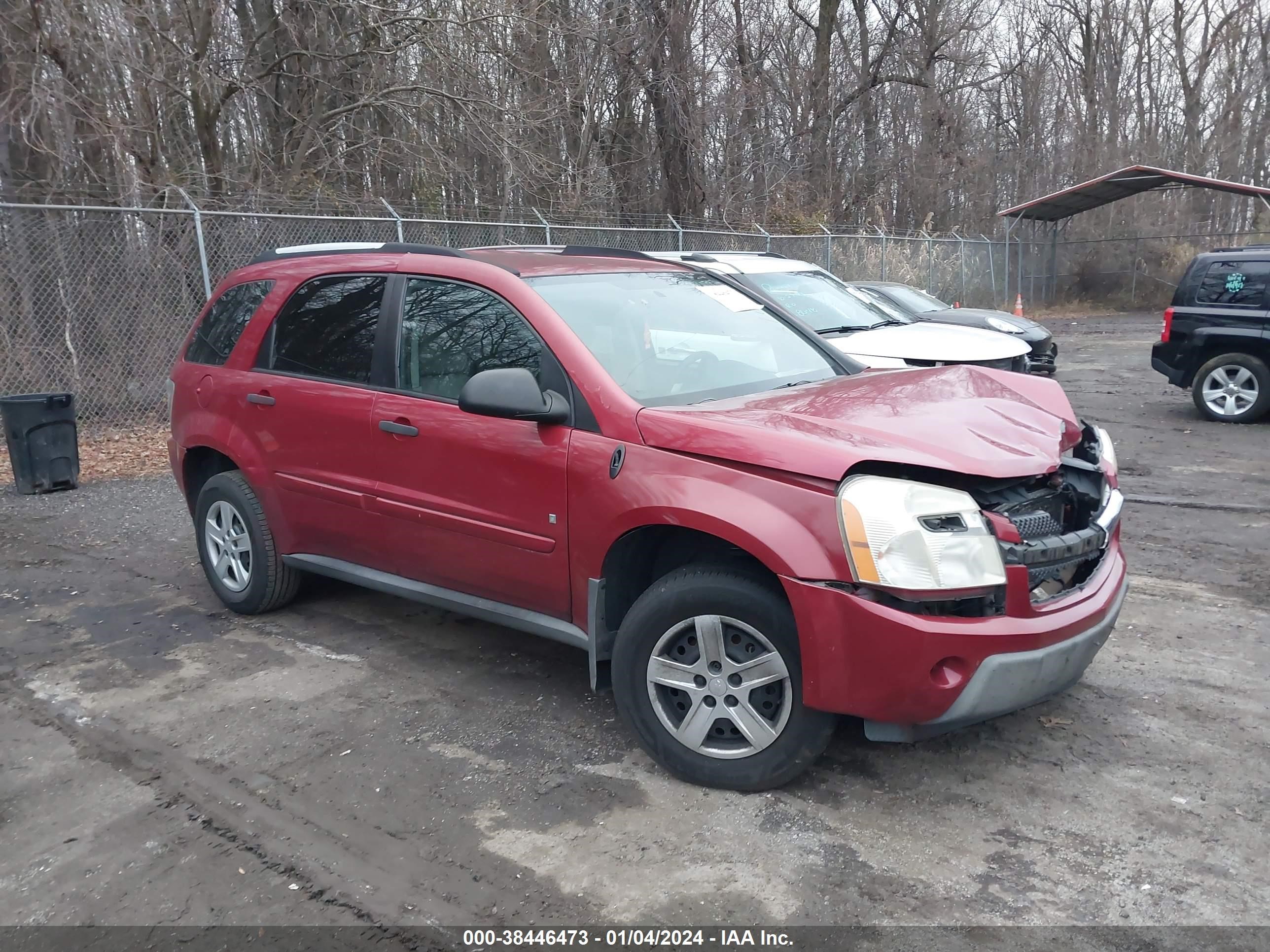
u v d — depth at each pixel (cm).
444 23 1473
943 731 317
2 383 1069
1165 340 1126
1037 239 3259
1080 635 325
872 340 912
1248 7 3769
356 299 464
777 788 343
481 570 405
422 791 349
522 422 383
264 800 346
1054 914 276
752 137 2695
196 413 537
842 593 306
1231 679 431
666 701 351
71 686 449
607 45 2055
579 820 328
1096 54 3850
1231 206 3406
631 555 363
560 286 411
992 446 329
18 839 327
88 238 1100
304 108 1585
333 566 482
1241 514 707
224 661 475
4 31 1108
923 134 3291
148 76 1230
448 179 1722
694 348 416
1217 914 274
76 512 781
